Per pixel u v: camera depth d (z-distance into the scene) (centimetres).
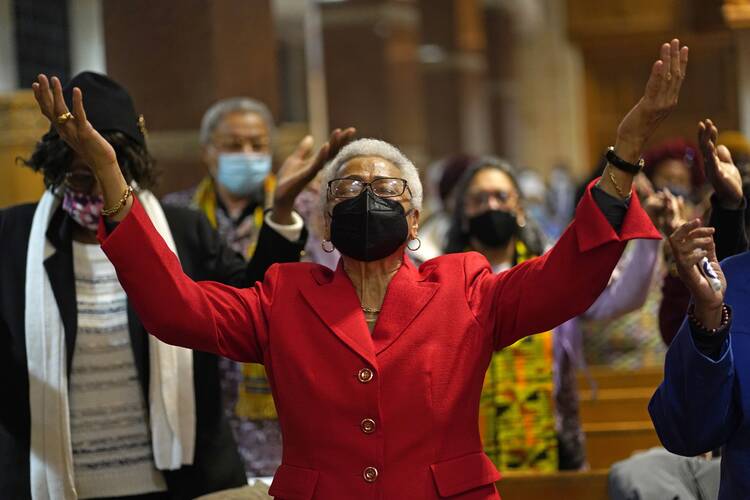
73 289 349
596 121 1305
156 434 351
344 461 275
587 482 399
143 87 633
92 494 351
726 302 288
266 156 478
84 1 1239
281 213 359
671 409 277
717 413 272
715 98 1227
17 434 343
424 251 543
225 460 368
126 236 277
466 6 1642
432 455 276
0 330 347
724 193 335
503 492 402
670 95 262
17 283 350
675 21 1195
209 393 369
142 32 633
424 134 1617
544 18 2064
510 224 446
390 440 275
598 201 270
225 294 294
